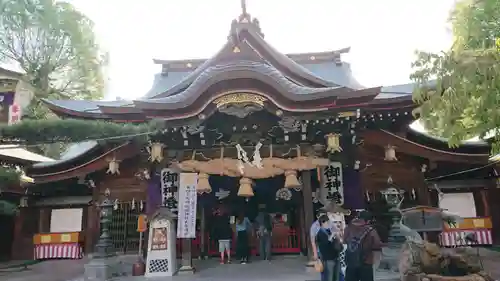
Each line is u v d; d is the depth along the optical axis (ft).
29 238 61.26
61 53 82.17
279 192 54.24
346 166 46.29
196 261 48.42
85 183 54.54
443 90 25.45
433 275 27.58
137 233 50.44
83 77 87.35
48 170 51.88
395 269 36.47
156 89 62.23
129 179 51.57
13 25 76.02
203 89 39.78
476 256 30.37
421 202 49.52
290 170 42.50
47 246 60.29
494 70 22.12
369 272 23.02
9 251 60.34
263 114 43.45
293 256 49.90
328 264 24.84
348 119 42.52
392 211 39.91
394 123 48.19
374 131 46.88
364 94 40.16
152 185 45.93
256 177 42.80
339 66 64.69
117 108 41.93
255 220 54.60
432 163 50.80
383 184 49.49
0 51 77.05
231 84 39.96
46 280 41.88
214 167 42.83
